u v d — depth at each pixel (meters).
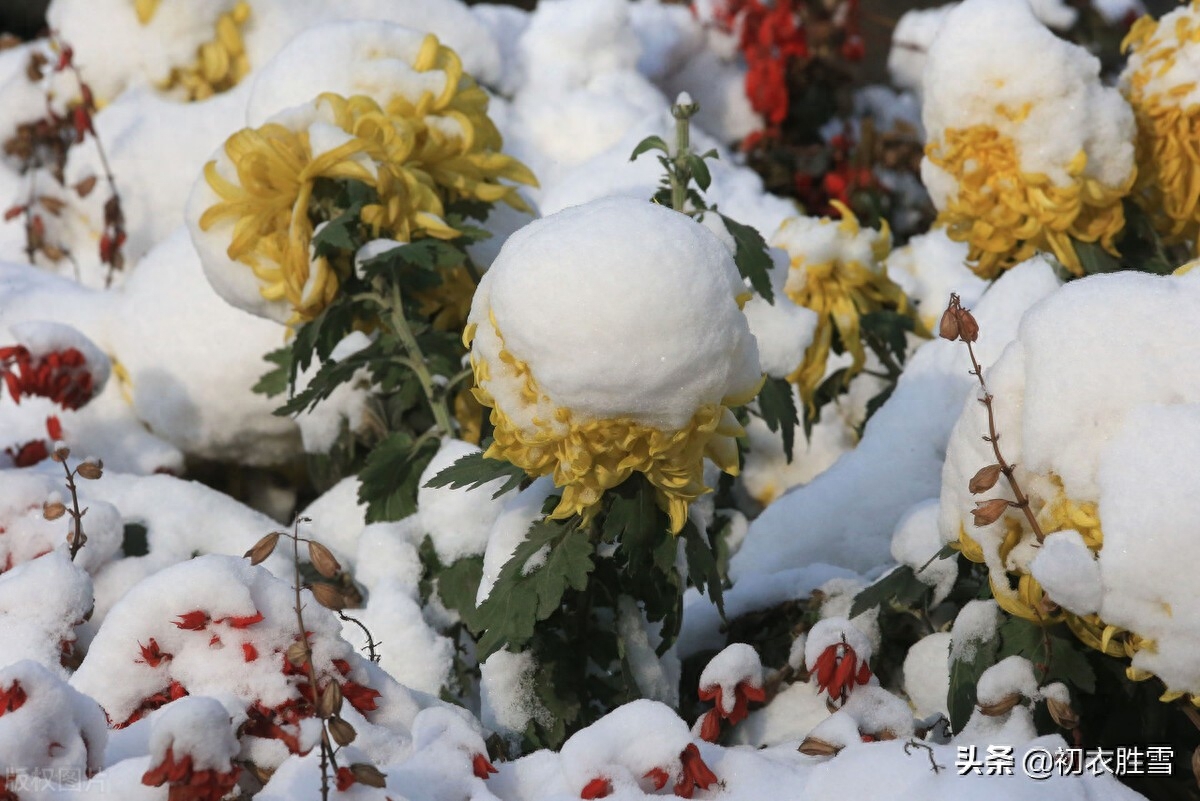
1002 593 1.55
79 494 1.82
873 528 1.85
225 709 1.45
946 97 1.86
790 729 1.65
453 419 1.86
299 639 1.52
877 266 2.02
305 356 1.77
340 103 1.79
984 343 1.87
